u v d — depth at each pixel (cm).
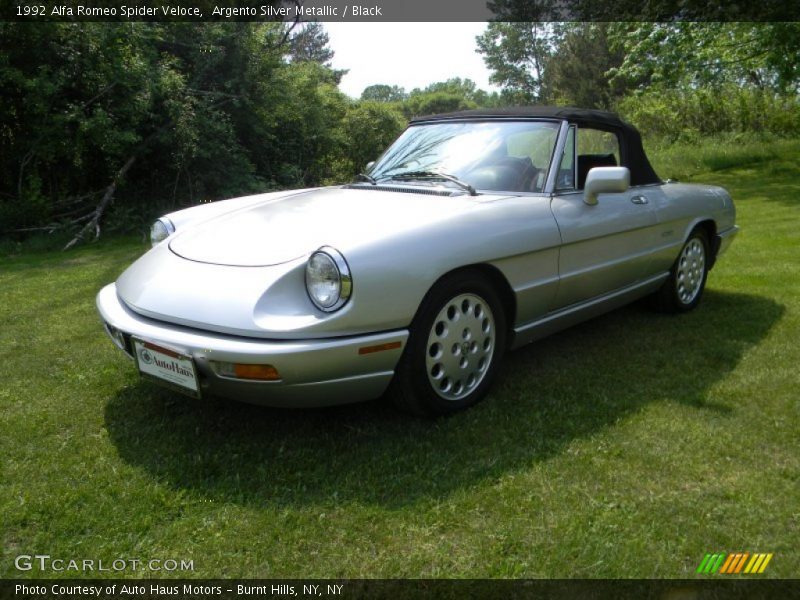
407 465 251
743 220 874
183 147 1130
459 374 291
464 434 276
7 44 966
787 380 325
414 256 258
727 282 538
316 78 1758
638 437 270
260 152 1442
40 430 287
